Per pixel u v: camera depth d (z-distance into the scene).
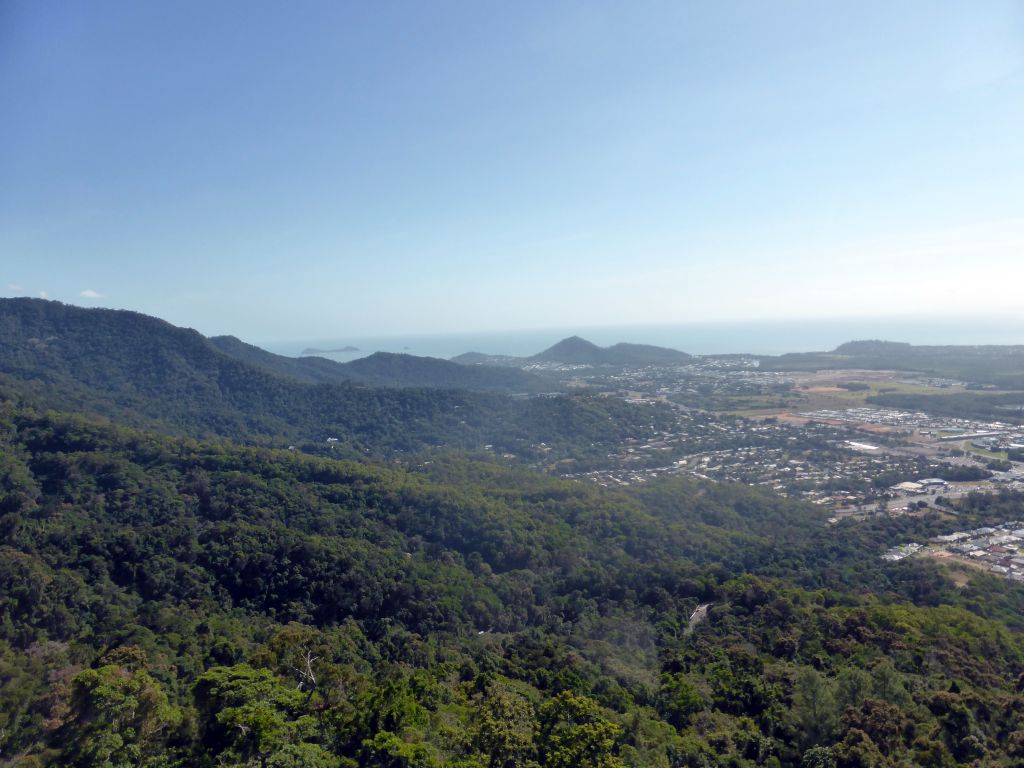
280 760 26.00
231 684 31.77
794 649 46.31
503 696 35.59
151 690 30.97
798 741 34.03
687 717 38.47
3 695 38.84
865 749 29.64
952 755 30.12
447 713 35.41
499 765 29.69
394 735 28.98
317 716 32.06
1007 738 31.14
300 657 39.28
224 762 27.70
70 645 47.00
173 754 29.59
